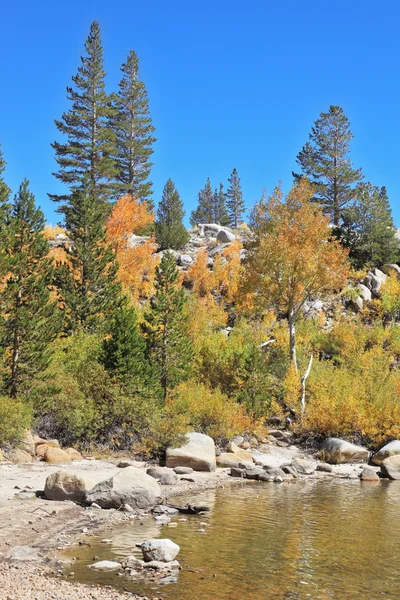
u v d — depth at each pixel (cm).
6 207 2919
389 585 916
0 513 1275
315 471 2350
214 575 941
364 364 3562
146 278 4947
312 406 2980
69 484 1460
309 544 1156
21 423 2038
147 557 1006
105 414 2400
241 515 1430
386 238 5472
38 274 2688
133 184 7019
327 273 3666
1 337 2438
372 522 1377
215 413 2623
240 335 3972
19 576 878
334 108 6900
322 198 6806
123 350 2580
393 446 2534
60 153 6166
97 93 6294
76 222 3716
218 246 6138
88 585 862
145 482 1485
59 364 2725
